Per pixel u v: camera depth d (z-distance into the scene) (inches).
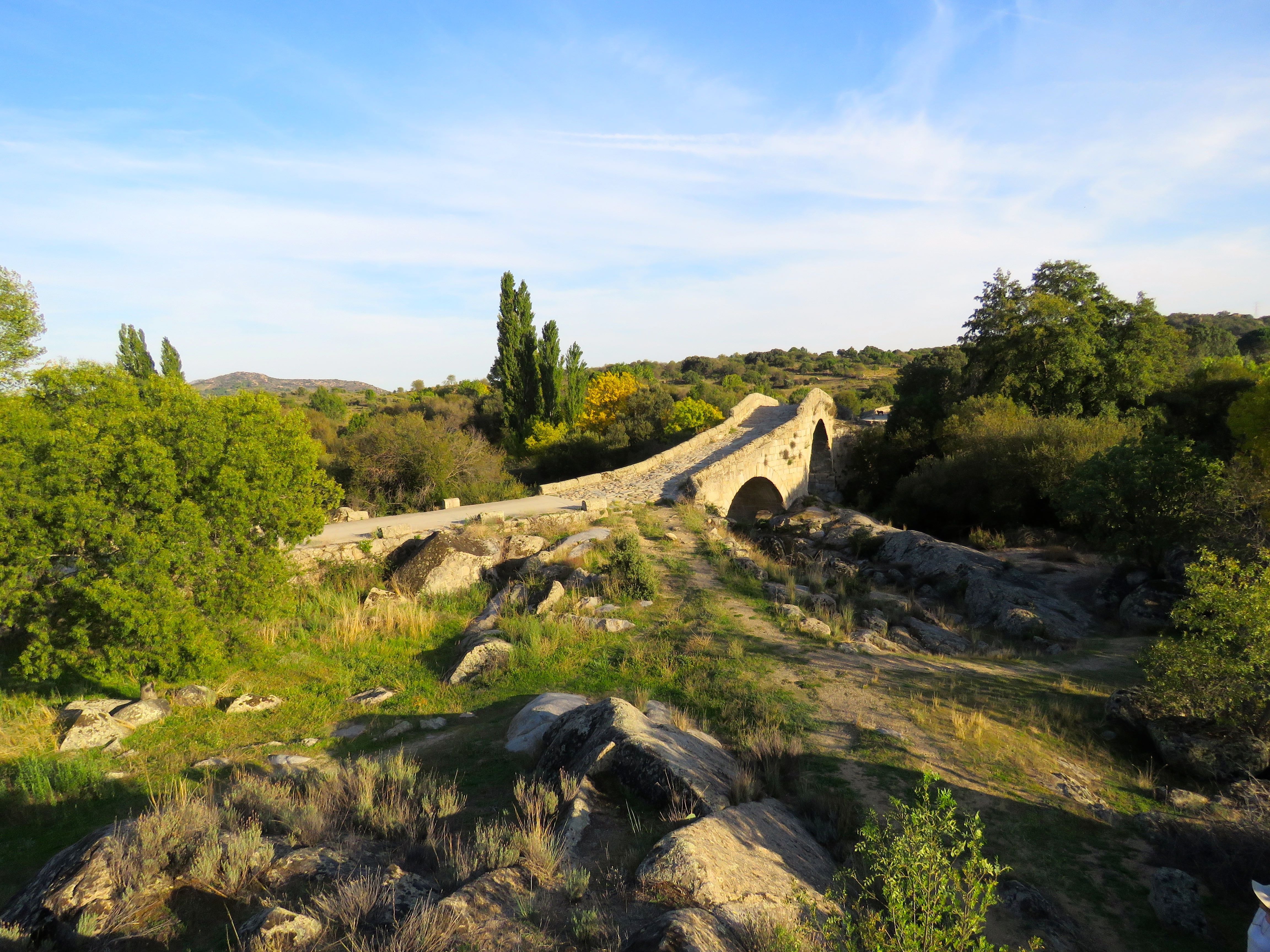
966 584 776.9
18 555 396.5
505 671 487.5
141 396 545.3
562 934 188.4
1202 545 642.2
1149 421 1165.1
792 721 385.7
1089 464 767.1
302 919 190.1
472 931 187.2
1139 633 642.8
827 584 794.8
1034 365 1492.4
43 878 215.3
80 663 414.9
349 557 704.4
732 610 617.9
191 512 427.5
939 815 202.4
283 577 498.0
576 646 533.6
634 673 478.3
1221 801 333.4
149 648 415.2
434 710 436.8
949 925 211.2
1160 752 379.2
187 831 242.5
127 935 194.7
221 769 353.4
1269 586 375.6
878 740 362.6
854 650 531.8
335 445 1229.1
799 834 265.4
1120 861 281.7
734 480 1247.5
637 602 638.5
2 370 912.9
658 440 1808.6
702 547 833.5
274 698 452.8
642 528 887.7
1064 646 608.4
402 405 3078.2
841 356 5442.9
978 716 397.1
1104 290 1520.7
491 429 2442.2
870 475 1841.8
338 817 274.8
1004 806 311.1
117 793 330.6
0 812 310.5
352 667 513.0
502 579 712.4
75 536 407.2
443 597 663.1
